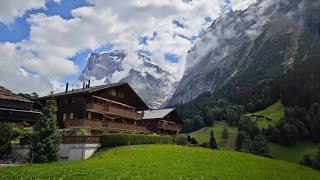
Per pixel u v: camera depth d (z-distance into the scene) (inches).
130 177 1054.4
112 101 3228.3
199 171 1320.1
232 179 1225.4
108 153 1931.6
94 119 2842.0
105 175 1070.4
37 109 2915.8
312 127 6210.6
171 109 4360.2
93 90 2947.8
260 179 1307.8
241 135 5979.3
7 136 1999.3
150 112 4411.9
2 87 2672.2
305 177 1524.4
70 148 2127.2
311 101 7544.3
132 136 2322.8
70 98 3051.2
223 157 1791.3
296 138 6077.8
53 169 1270.9
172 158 1624.0
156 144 2345.0
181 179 1099.9
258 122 7180.1
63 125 3026.6
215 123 7647.6
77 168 1269.7
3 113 2327.8
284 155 5728.3
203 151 1959.9
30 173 1170.0
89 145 2124.8
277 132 6156.5
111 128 2913.4
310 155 5506.9
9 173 1182.9
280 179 1371.8
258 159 1904.5
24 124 2613.2
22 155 2053.4
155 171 1219.9
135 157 1624.0
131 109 3521.2
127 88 3412.9
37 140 1828.2
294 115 6712.6
